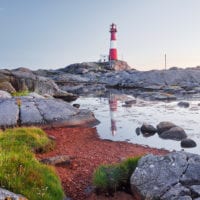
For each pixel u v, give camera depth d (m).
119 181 12.89
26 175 10.69
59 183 11.82
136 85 92.75
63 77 117.12
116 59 153.75
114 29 151.88
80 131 26.77
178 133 24.86
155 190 11.46
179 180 11.68
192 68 120.62
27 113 28.72
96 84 100.88
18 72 54.62
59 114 29.62
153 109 42.31
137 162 13.40
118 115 36.81
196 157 12.77
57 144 21.28
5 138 18.14
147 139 24.27
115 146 21.39
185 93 72.88
